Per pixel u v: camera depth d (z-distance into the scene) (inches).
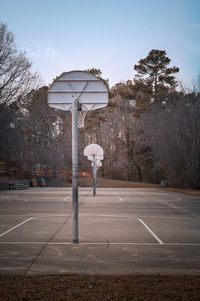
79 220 519.8
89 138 2925.7
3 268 238.5
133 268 239.3
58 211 658.8
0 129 1604.3
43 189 1694.1
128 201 933.2
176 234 393.1
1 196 1143.0
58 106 360.8
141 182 2436.0
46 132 2252.7
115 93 2758.4
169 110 2155.5
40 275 217.5
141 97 2576.3
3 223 484.4
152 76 2608.3
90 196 1150.3
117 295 176.2
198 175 1727.4
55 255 279.6
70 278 209.3
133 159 2475.4
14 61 1599.4
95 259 265.9
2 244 326.6
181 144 1803.6
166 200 987.3
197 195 1242.6
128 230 421.1
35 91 1829.5
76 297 173.2
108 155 2655.0
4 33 1556.3
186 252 294.2
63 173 2285.9
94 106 359.6
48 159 2098.9
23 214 606.9
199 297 173.6
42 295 176.1
